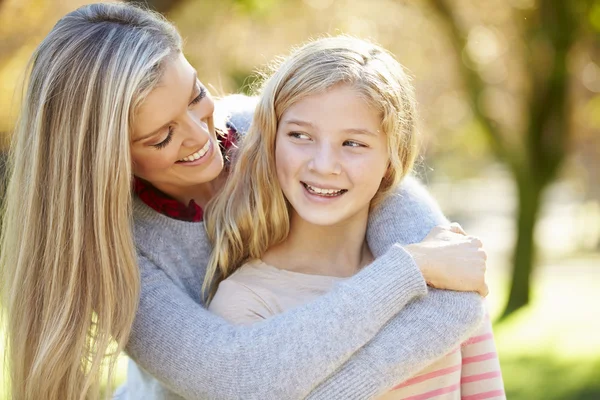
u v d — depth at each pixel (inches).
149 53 70.8
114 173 69.5
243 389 64.0
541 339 255.8
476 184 1255.5
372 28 309.1
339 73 66.1
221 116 86.2
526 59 321.4
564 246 866.8
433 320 66.5
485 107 327.6
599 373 201.2
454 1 321.1
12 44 213.0
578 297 375.9
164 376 68.6
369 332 64.5
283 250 74.6
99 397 70.4
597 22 297.9
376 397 64.9
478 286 68.7
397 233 74.2
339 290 66.1
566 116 327.9
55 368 69.7
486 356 73.7
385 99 67.5
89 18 73.4
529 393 190.5
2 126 195.8
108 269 69.5
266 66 87.4
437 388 69.9
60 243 70.3
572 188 888.3
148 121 71.5
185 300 71.2
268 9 224.1
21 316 71.9
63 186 70.2
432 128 398.3
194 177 77.2
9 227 73.7
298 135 68.4
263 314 70.4
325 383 64.5
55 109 70.6
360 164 67.3
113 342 72.2
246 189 73.4
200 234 78.9
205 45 264.2
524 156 332.8
